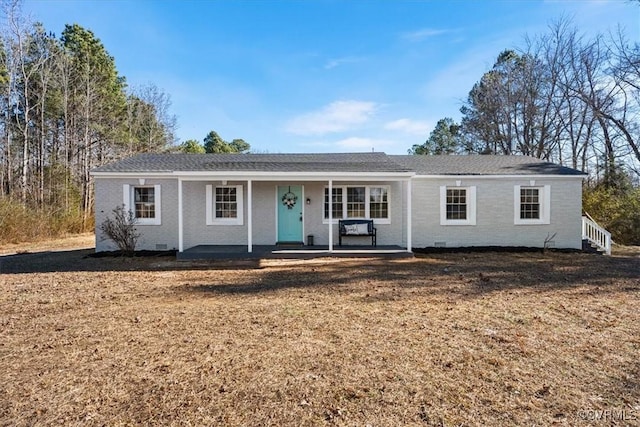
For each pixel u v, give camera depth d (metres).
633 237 16.16
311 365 3.67
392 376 3.42
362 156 15.09
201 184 12.82
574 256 11.77
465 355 3.92
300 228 13.12
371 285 7.50
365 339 4.41
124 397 3.03
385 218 12.98
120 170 12.27
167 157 14.73
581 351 4.02
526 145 25.28
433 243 13.04
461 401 2.96
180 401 2.96
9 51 21.22
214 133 53.12
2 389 3.17
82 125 25.95
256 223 13.01
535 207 13.22
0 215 16.14
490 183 13.03
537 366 3.63
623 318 5.21
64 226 19.72
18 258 11.74
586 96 21.09
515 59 27.70
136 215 12.71
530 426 2.60
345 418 2.71
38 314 5.53
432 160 15.03
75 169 25.28
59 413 2.79
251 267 9.73
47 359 3.84
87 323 5.07
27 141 22.42
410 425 2.61
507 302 6.14
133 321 5.15
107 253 12.12
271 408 2.86
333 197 13.06
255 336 4.53
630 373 3.46
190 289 7.20
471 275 8.55
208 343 4.29
